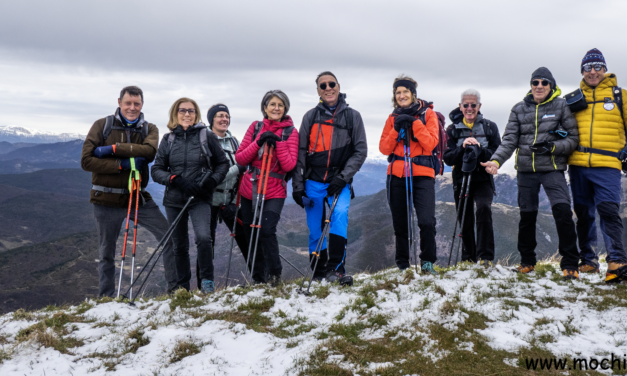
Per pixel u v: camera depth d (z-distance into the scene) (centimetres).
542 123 566
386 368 346
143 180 641
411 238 611
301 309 488
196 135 607
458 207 689
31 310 522
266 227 573
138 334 423
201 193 586
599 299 481
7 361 376
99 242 645
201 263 591
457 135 685
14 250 14412
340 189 565
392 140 599
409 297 506
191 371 356
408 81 592
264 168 559
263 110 595
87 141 622
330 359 363
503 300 489
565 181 566
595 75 548
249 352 391
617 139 544
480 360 361
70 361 377
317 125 584
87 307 514
